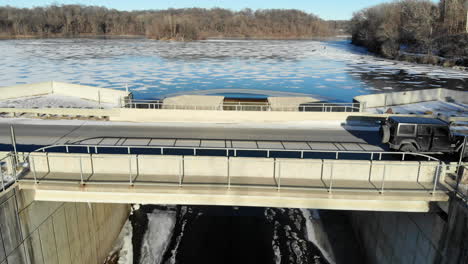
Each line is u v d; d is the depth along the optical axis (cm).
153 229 2762
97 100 4653
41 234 1762
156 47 15388
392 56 12688
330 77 8356
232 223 2833
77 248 2117
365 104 4231
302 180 1711
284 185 1653
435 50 12269
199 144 2489
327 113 3084
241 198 1617
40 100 4594
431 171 1680
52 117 3177
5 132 2734
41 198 1683
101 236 2427
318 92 6612
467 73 9138
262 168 1727
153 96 6053
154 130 2817
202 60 11219
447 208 1559
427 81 7906
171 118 3114
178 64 10212
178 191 1597
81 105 4422
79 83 7144
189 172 1747
